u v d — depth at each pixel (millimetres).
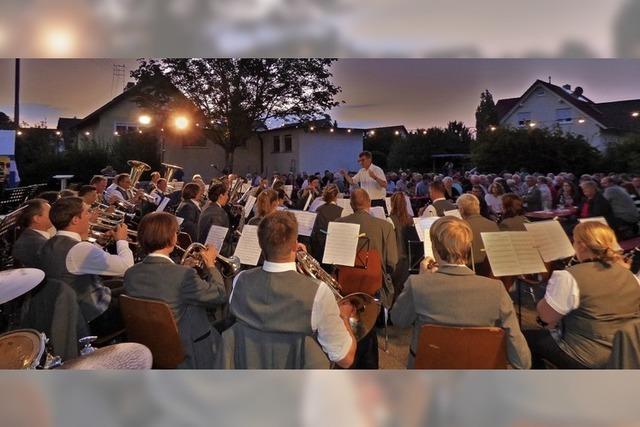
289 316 1523
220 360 1555
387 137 17406
